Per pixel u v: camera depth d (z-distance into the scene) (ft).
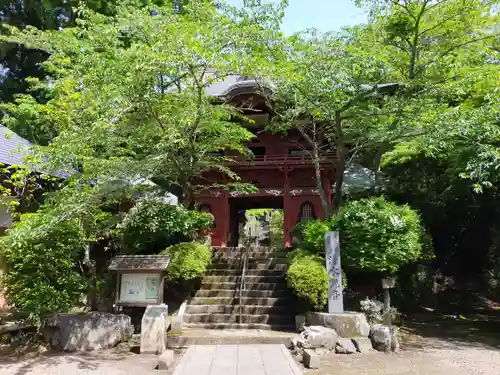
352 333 28.35
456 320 41.63
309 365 23.03
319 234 34.76
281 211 87.04
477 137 31.76
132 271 30.50
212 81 33.24
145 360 24.38
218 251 43.98
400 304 45.29
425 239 38.24
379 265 32.55
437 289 53.06
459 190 42.42
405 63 39.27
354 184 50.34
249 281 37.96
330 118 37.73
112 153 37.17
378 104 39.29
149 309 28.07
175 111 34.14
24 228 25.32
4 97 58.29
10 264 27.32
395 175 48.21
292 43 35.53
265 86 43.60
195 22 33.14
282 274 38.58
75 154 30.50
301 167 54.03
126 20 33.91
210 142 39.55
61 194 31.91
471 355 26.37
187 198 40.55
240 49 32.83
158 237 37.22
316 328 27.32
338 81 33.32
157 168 35.35
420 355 26.35
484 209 46.83
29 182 37.32
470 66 36.73
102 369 22.21
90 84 33.19
